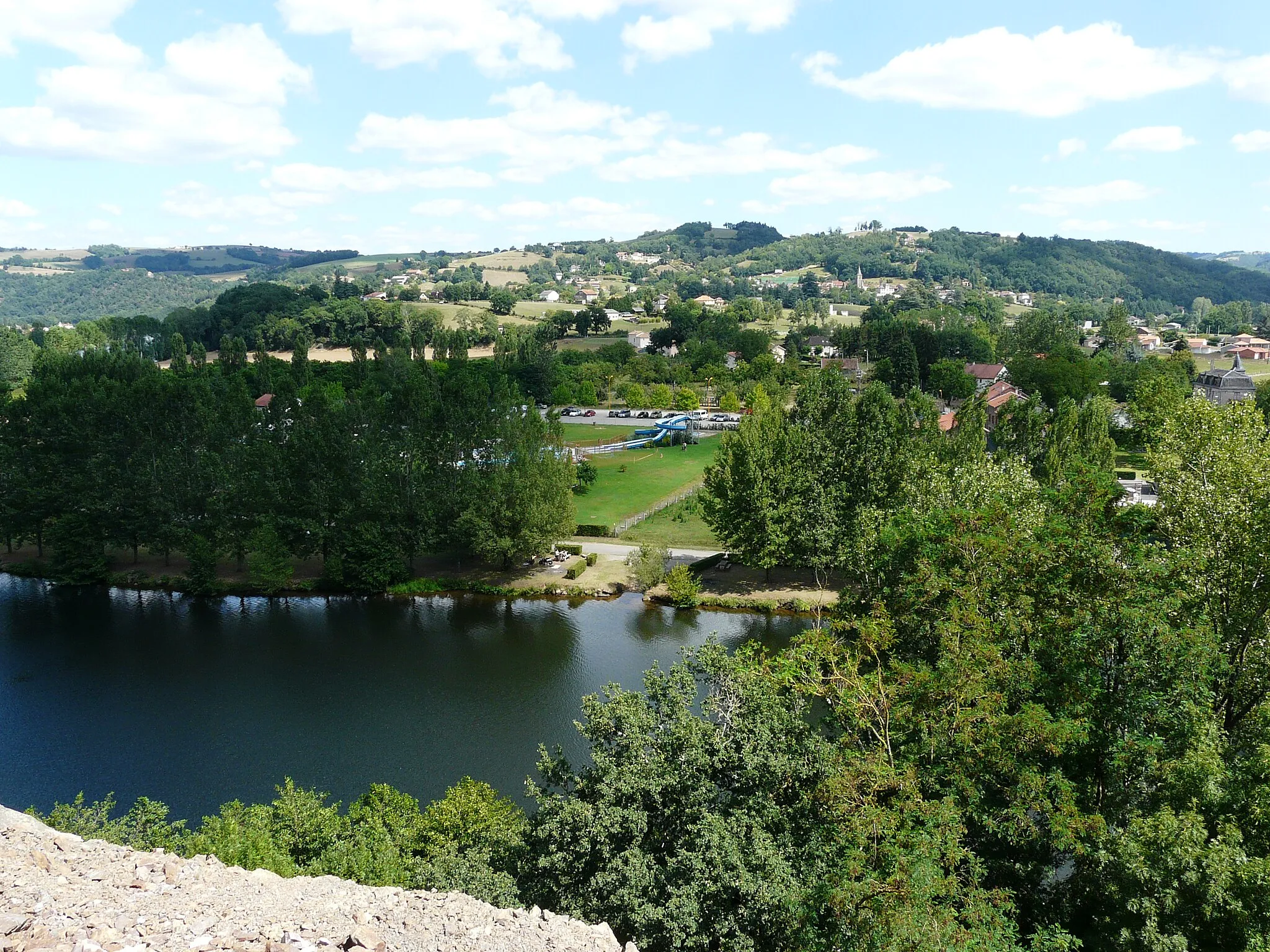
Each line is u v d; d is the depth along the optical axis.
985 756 25.67
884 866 21.73
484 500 78.75
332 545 81.75
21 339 188.12
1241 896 19.17
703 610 71.06
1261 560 30.45
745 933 22.91
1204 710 25.41
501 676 58.44
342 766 46.34
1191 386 151.62
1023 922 26.08
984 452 72.81
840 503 70.81
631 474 119.12
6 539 89.00
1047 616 29.31
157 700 55.12
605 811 25.31
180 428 83.88
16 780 45.41
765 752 26.34
